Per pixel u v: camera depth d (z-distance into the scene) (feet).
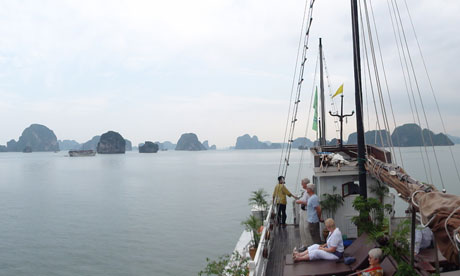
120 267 87.92
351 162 37.50
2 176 409.49
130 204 189.26
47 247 106.83
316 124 75.31
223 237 114.01
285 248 37.65
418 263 23.66
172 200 201.77
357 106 30.83
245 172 425.69
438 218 14.62
